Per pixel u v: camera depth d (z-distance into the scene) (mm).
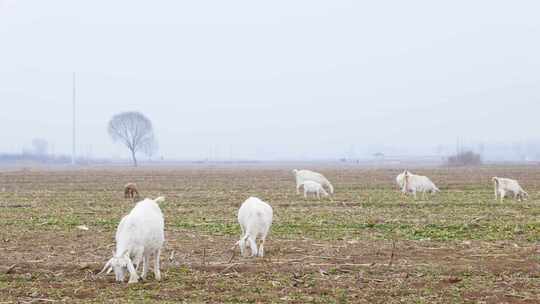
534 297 14070
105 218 28484
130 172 92375
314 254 19266
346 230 24203
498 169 94438
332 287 14914
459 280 15539
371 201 35781
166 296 14047
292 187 49969
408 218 27656
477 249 20062
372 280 15641
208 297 13984
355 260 18250
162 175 77875
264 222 18922
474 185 50219
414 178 38781
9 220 27609
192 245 21094
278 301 13680
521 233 23359
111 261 15062
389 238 22359
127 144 179625
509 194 37219
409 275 16203
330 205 33906
